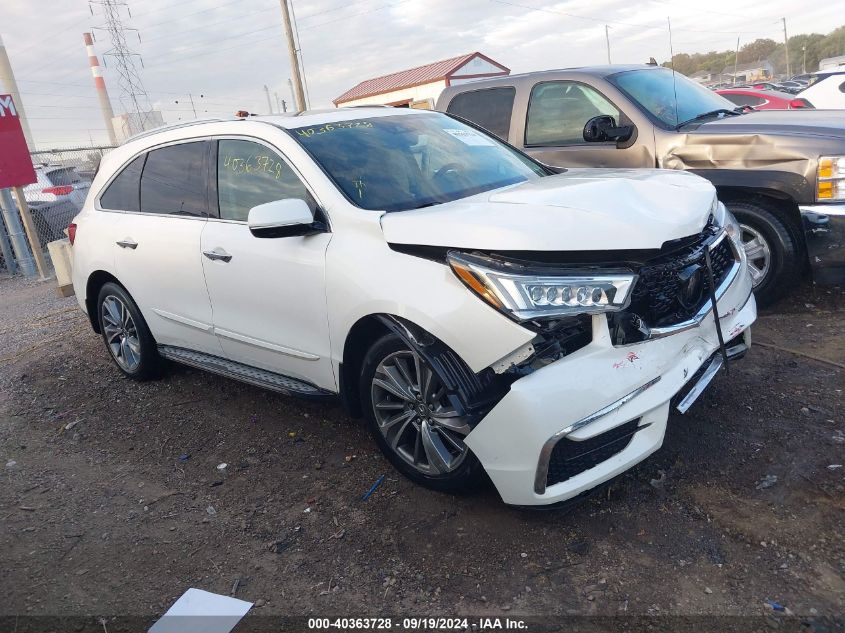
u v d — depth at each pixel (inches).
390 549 114.3
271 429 161.5
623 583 101.0
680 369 113.9
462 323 109.1
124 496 139.5
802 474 121.0
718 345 124.4
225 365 165.8
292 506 129.7
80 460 157.2
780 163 189.6
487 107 255.4
